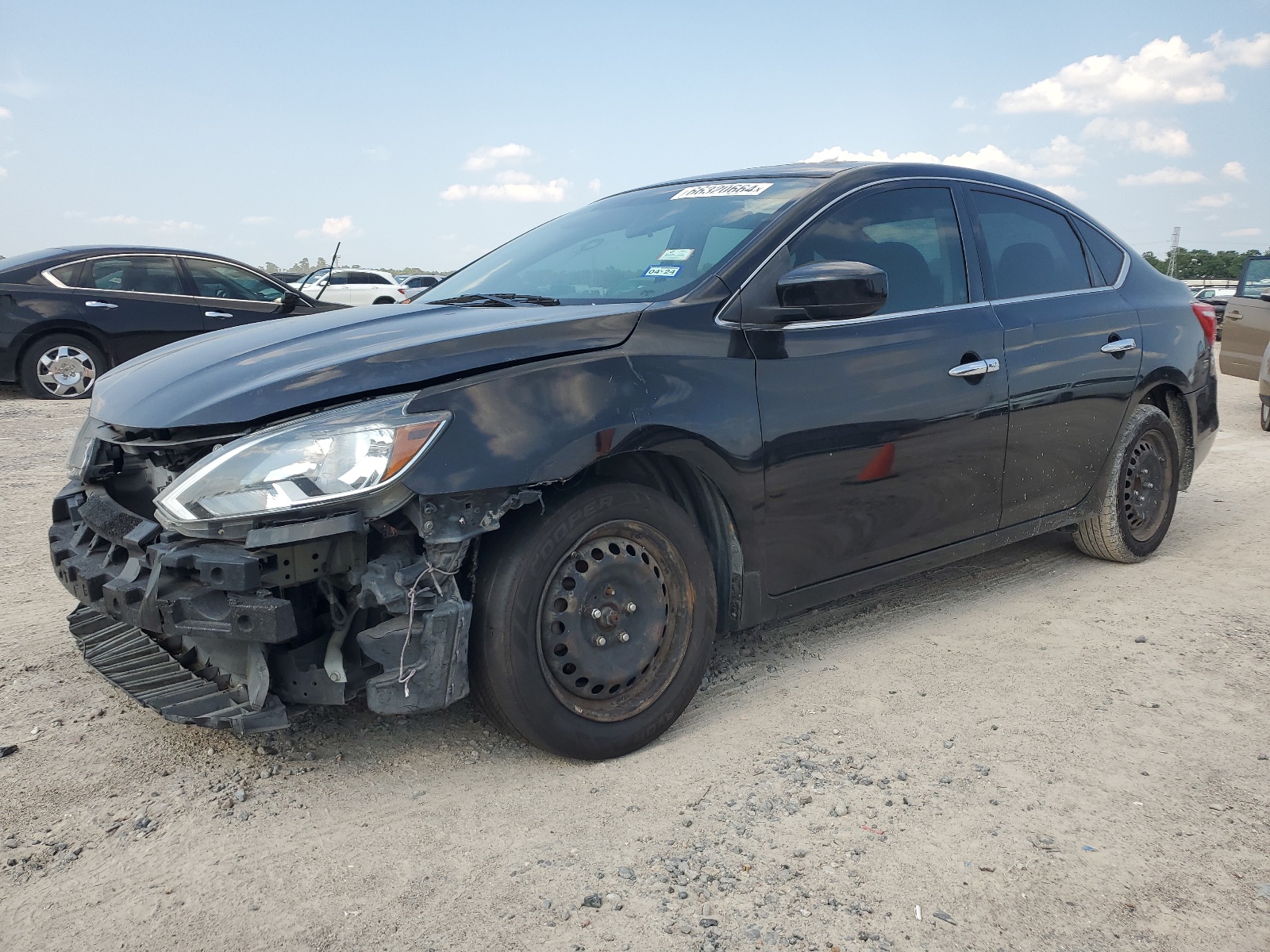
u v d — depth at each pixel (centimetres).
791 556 301
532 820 234
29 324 955
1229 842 225
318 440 218
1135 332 422
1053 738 277
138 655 270
